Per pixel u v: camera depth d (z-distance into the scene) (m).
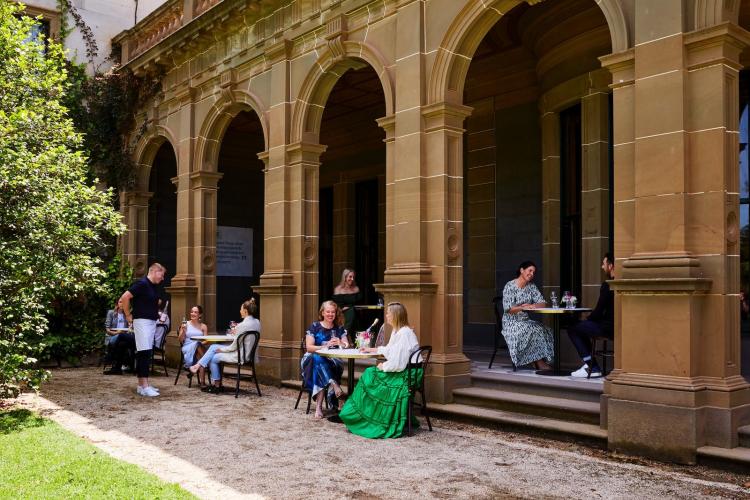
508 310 7.86
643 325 5.37
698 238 5.23
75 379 10.47
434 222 7.40
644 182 5.46
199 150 11.86
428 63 7.55
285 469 5.07
